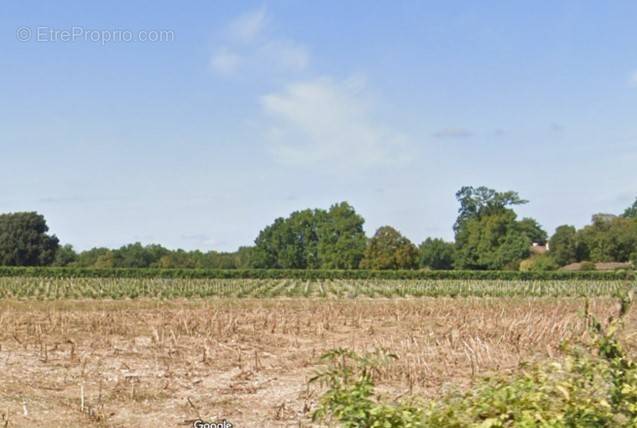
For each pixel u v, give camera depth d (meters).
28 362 15.62
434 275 78.44
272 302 42.03
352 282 72.00
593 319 6.00
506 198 114.19
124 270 73.44
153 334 20.33
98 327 22.69
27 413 10.73
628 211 118.50
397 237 103.38
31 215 109.19
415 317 30.14
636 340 7.16
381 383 13.64
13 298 44.59
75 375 14.38
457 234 110.75
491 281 73.19
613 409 5.52
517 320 24.09
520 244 103.69
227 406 11.84
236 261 124.06
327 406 5.75
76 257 120.62
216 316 25.95
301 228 114.19
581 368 5.79
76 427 10.17
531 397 5.47
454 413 5.39
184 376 14.63
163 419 10.93
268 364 16.38
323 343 20.72
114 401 12.06
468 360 16.27
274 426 10.48
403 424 5.31
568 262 104.94
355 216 109.56
